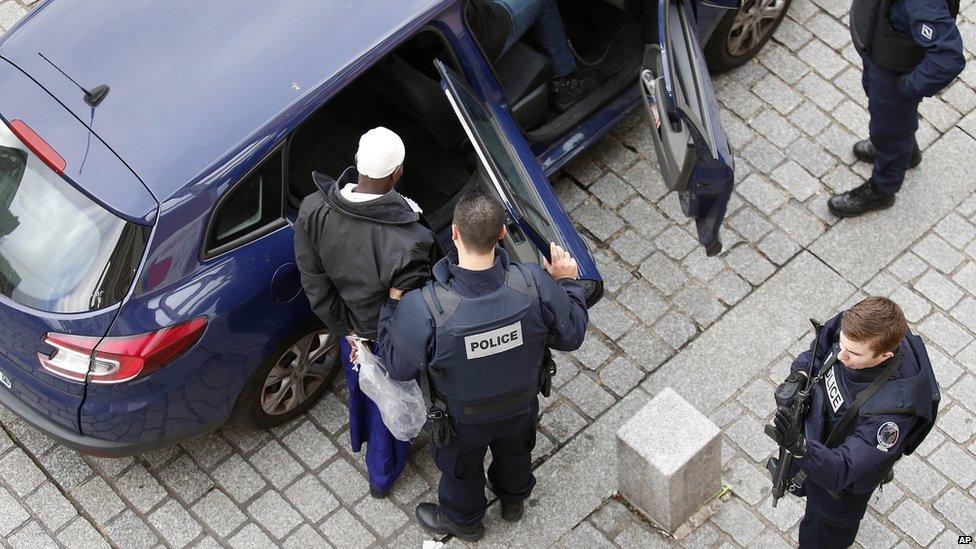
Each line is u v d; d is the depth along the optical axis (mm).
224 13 4695
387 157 3992
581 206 6047
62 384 4516
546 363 4188
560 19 5820
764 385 5418
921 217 5934
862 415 3721
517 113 5566
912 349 3785
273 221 4652
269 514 5148
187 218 4348
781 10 6402
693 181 4848
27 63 4656
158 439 4773
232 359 4711
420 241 4141
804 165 6148
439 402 4105
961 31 6590
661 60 4707
